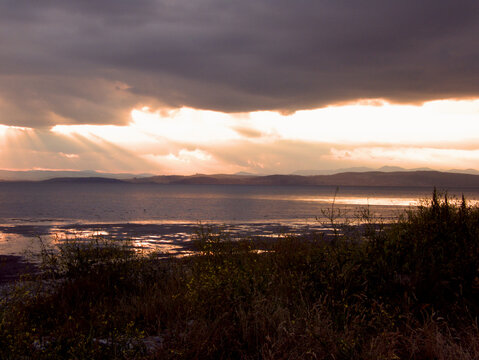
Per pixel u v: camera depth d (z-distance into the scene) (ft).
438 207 20.90
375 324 13.09
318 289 15.90
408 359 11.48
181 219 125.49
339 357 10.91
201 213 157.38
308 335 11.66
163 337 12.71
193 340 11.87
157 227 96.63
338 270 16.16
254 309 13.57
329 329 12.29
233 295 14.66
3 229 92.32
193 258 25.90
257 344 11.67
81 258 24.47
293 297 15.72
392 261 16.71
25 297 18.12
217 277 15.90
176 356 11.23
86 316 16.83
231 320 13.24
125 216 140.15
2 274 39.32
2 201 270.05
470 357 11.12
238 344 11.86
